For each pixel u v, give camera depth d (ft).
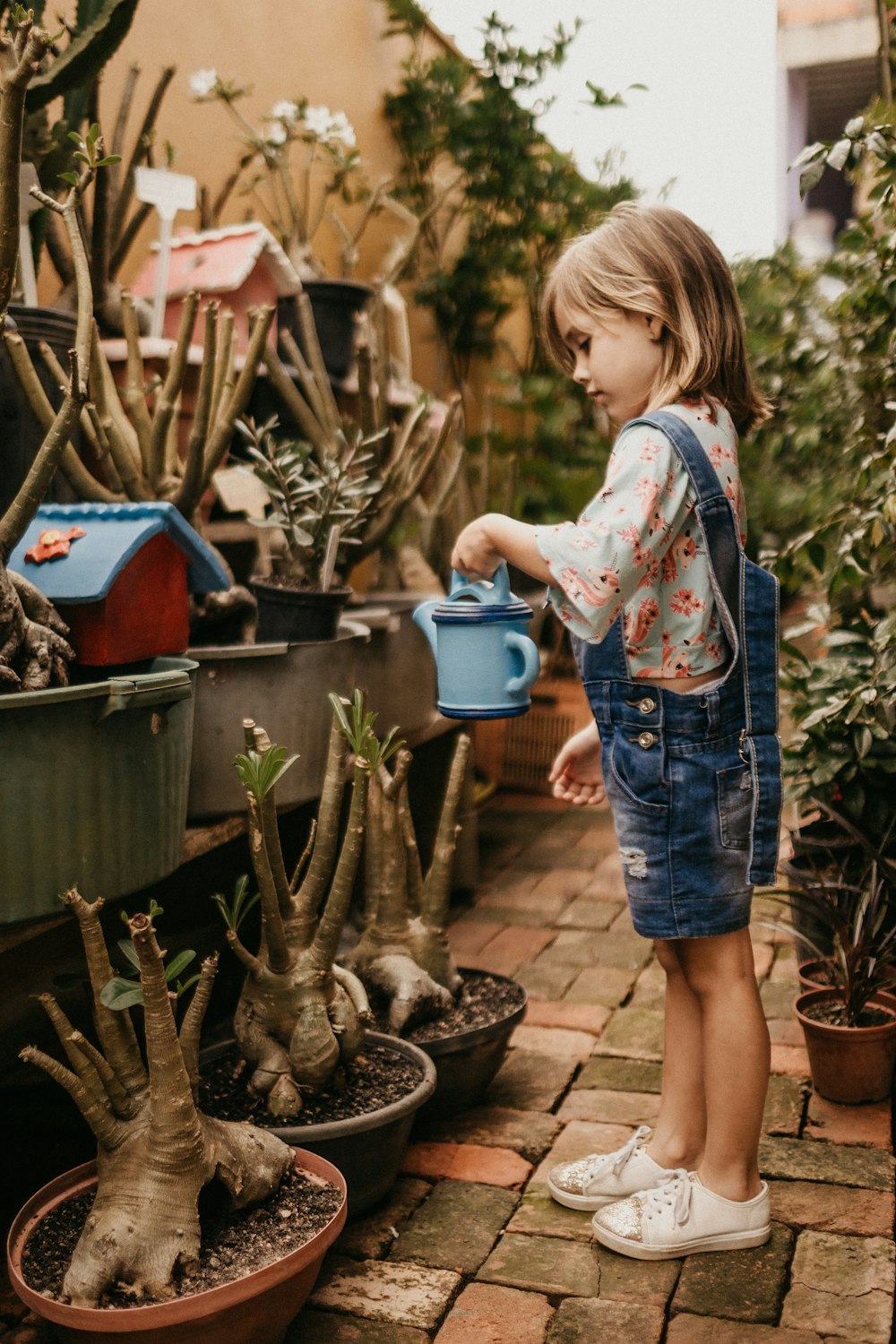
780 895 10.27
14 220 4.26
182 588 6.09
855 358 9.77
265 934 5.67
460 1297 5.29
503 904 10.65
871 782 7.71
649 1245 5.51
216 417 7.30
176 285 9.41
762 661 5.23
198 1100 5.88
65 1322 4.32
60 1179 5.08
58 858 4.74
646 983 8.81
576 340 5.40
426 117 16.70
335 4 14.94
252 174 12.85
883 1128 6.64
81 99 7.73
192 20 11.62
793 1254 5.55
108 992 4.49
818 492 11.69
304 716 6.86
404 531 11.69
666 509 4.99
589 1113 6.89
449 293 16.97
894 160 6.86
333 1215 4.92
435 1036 6.69
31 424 6.72
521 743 14.65
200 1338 4.42
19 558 5.72
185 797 5.65
